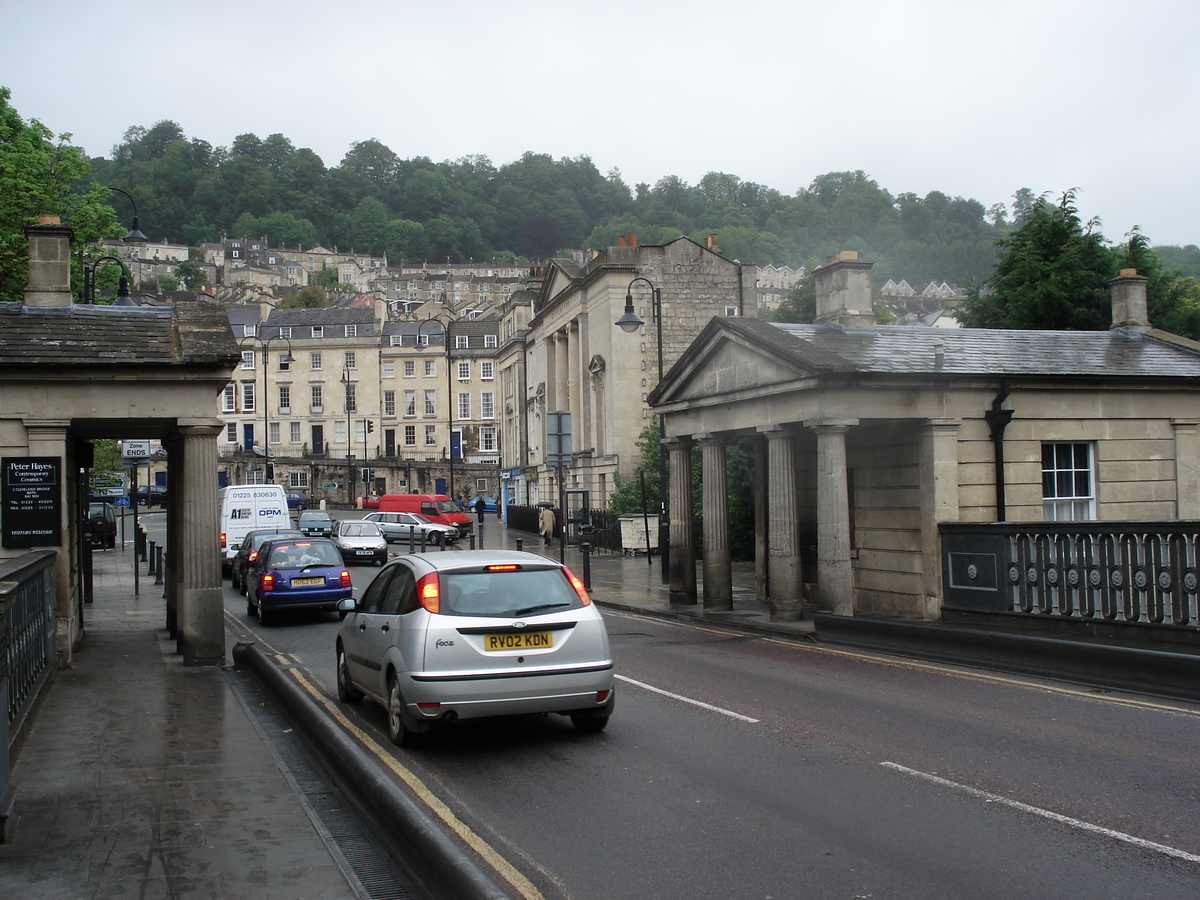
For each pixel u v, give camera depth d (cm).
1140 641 1109
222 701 1068
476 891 456
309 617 2084
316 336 10344
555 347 5512
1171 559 1065
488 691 817
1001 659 1193
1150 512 1719
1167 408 1739
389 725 890
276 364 9956
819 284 1994
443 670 814
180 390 1321
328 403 9850
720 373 1856
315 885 529
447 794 712
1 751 603
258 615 2092
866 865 548
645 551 3562
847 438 1816
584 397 4766
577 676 844
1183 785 691
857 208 18462
